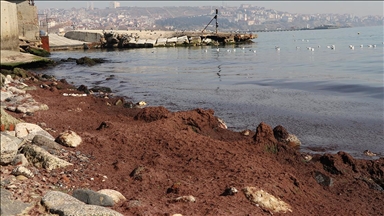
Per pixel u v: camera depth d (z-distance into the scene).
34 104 12.82
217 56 47.12
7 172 6.24
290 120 14.47
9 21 32.59
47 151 7.36
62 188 6.16
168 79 26.70
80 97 16.97
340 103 17.05
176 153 8.66
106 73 30.88
